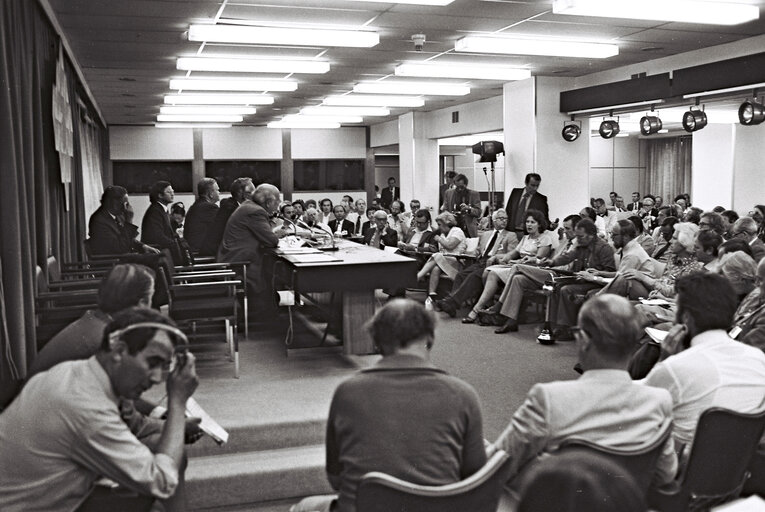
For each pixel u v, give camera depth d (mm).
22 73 4574
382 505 1841
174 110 14703
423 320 2146
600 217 14156
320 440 3779
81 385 1988
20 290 3900
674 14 6879
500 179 17875
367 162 18781
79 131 8852
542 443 2131
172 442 2123
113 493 2082
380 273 5062
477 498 1884
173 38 7945
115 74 10273
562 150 11062
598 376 2166
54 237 6172
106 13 6738
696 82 8578
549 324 6621
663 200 19812
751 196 14703
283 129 18234
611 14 6859
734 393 2455
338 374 4707
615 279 6066
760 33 7934
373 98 13148
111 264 6320
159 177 17688
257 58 9312
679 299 2639
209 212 8047
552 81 10930
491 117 13164
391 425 2018
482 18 7230
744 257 4797
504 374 5527
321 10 6816
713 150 15344
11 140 3867
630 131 17625
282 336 5949
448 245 8805
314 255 5578
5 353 3666
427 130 15508
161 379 2047
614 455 1974
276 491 3424
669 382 2545
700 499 2338
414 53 9031
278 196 6316
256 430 3674
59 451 1963
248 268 6102
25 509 1960
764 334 3473
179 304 4867
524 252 8023
